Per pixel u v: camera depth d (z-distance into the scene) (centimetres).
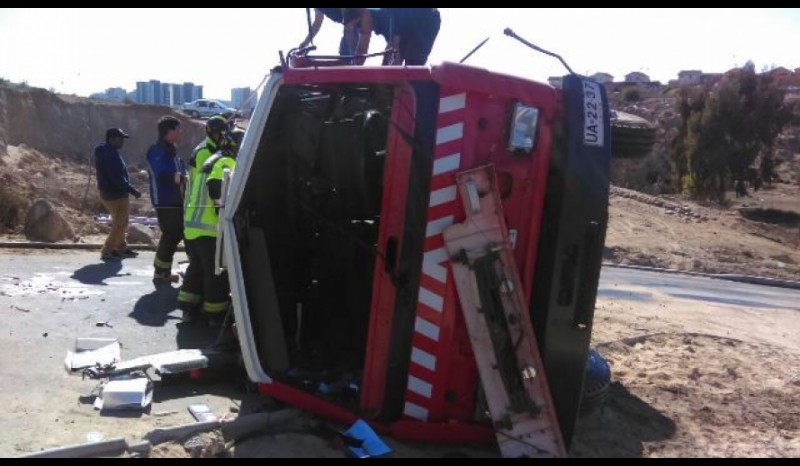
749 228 2958
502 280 467
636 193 3278
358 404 501
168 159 880
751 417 632
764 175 4328
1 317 720
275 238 559
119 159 1076
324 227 566
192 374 570
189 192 716
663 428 594
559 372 490
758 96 4100
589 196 484
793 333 1043
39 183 2569
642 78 9319
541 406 474
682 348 853
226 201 507
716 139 4106
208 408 519
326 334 591
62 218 1251
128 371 562
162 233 895
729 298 1393
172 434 466
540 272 489
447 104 470
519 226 487
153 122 4666
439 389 490
